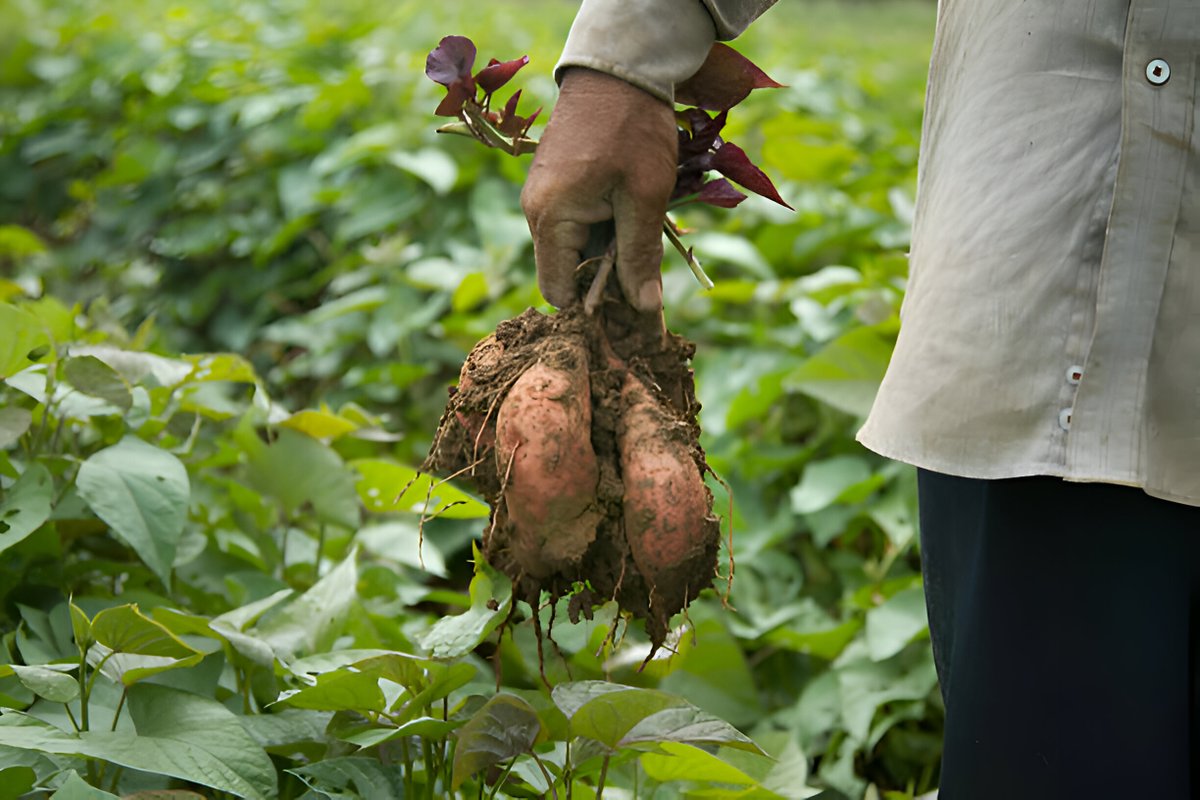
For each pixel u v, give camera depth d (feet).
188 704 4.74
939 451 4.04
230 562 6.72
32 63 15.81
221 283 11.95
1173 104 3.73
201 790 5.16
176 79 13.32
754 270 9.68
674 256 9.89
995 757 4.06
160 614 4.97
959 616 4.27
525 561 4.01
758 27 21.80
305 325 10.59
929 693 6.93
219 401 7.04
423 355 9.87
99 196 13.14
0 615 5.70
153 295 12.32
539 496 3.89
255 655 5.02
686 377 4.35
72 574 6.07
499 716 4.38
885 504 7.91
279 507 7.50
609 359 4.17
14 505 5.50
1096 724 3.89
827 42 21.67
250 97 12.50
